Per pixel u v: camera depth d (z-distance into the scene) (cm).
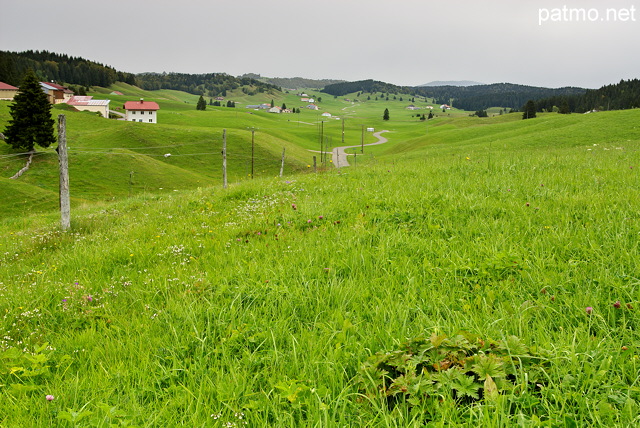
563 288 462
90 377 393
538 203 830
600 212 710
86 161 8269
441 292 491
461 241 663
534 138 5422
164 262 763
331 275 576
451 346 349
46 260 939
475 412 291
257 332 443
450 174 1331
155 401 345
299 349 401
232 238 841
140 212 1551
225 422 314
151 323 495
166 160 9756
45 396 363
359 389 338
